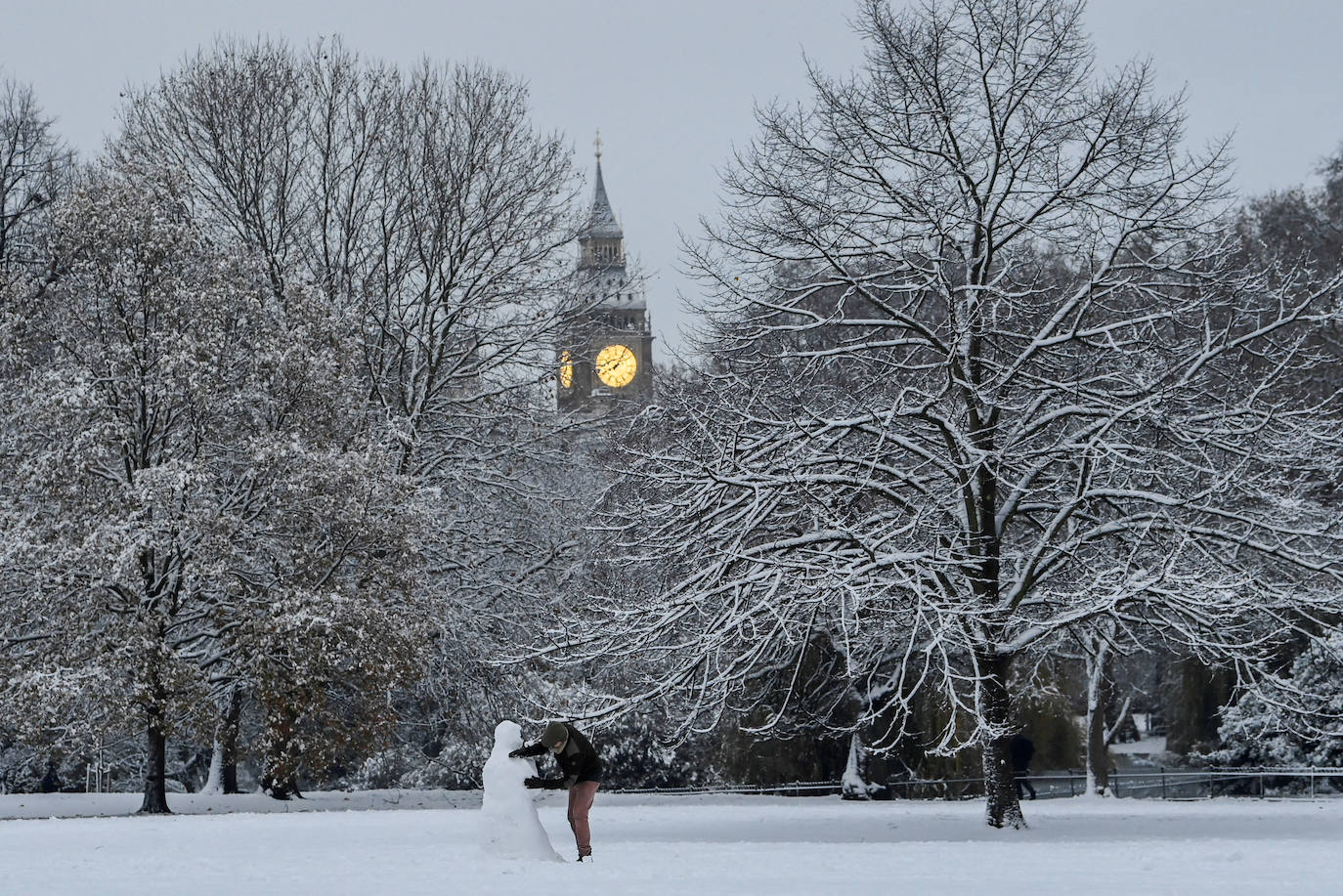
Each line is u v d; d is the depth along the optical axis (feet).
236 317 138.21
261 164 159.63
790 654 107.45
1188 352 105.70
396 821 106.42
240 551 131.54
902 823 104.88
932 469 108.68
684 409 110.93
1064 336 100.94
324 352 137.18
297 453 129.80
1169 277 111.24
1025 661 145.89
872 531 100.89
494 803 62.95
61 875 54.08
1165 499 96.99
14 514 128.06
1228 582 92.73
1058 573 108.06
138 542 121.60
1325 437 99.71
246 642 128.26
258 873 55.16
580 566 155.33
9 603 126.41
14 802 143.84
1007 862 61.87
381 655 131.03
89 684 121.60
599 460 158.71
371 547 135.44
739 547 98.68
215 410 132.87
